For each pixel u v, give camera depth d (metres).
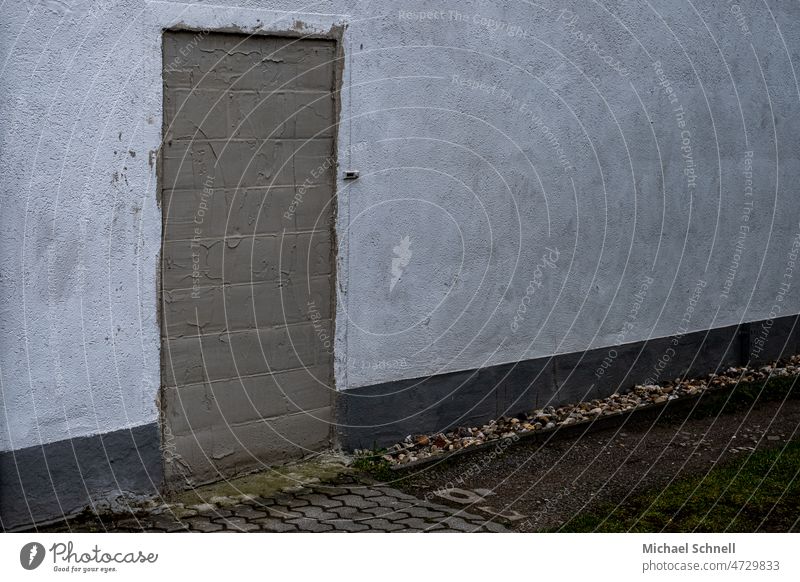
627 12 7.23
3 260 4.50
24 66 4.49
